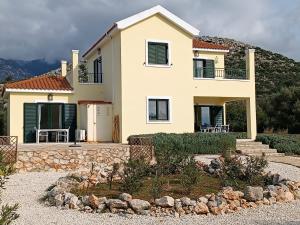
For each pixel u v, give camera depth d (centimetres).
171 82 2445
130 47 2364
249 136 2638
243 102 4100
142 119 2358
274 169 1661
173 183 1212
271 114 4191
